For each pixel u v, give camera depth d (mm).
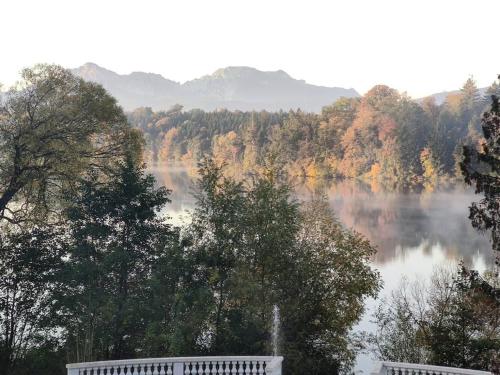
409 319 29125
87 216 29516
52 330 29000
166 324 25375
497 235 21594
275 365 18344
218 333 25344
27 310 28797
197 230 27328
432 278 39344
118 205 28984
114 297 26938
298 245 28344
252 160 160875
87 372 17812
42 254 29094
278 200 28375
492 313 23641
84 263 27375
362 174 155000
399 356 27281
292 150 167750
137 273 29344
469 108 173625
